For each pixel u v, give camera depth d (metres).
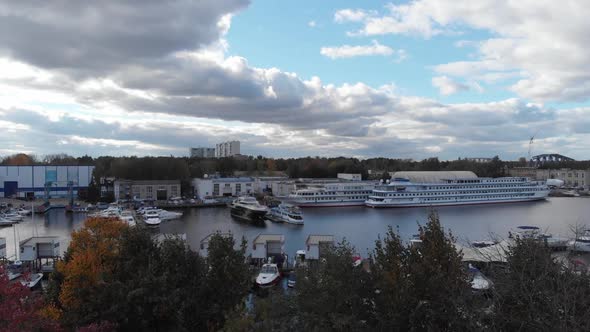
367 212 147.00
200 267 35.56
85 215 135.62
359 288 25.95
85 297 35.84
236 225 118.00
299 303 25.52
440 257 25.31
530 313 20.72
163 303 31.69
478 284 33.44
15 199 170.62
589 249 62.84
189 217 133.88
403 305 24.00
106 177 191.75
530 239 28.48
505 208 158.00
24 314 21.56
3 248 71.06
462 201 168.00
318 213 144.62
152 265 33.88
